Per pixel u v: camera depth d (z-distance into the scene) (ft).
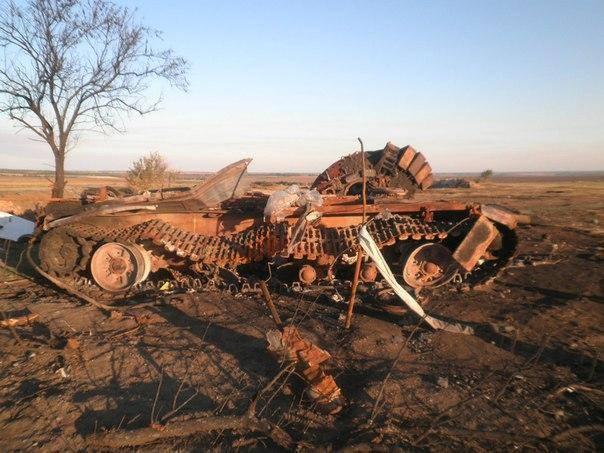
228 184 33.14
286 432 13.85
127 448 13.32
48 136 49.37
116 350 19.77
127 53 51.31
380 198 33.17
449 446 13.30
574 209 84.89
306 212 29.25
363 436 13.61
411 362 18.65
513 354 19.71
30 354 19.16
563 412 15.19
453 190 164.66
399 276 30.99
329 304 25.88
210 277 30.40
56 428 14.25
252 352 19.52
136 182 76.07
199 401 15.74
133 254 29.22
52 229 30.89
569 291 29.43
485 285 29.68
